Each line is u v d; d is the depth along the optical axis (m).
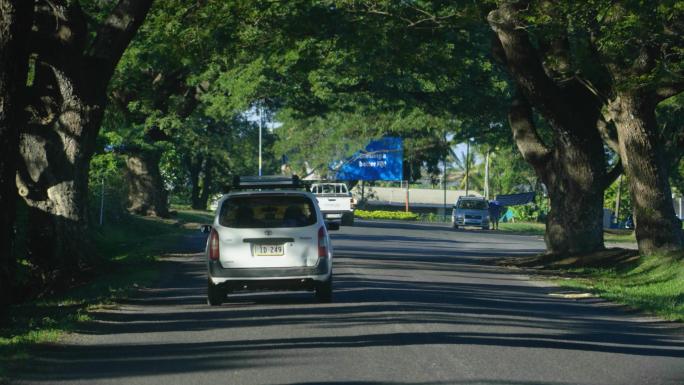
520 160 162.12
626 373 15.37
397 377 14.68
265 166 157.38
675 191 139.00
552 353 17.28
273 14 42.69
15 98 21.34
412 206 197.38
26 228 36.75
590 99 45.66
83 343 18.56
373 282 32.31
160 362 16.30
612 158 122.69
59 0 34.28
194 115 91.50
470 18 41.16
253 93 70.50
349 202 94.38
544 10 33.91
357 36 43.00
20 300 33.12
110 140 63.25
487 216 105.88
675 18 31.94
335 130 136.38
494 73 65.06
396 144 141.88
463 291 30.03
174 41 42.94
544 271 41.28
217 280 25.27
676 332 21.20
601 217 46.25
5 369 15.45
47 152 36.75
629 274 38.22
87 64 35.94
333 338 18.92
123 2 36.16
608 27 32.47
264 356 16.78
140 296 28.33
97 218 64.69
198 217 99.38
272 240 25.36
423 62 45.72
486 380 14.48
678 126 70.94
